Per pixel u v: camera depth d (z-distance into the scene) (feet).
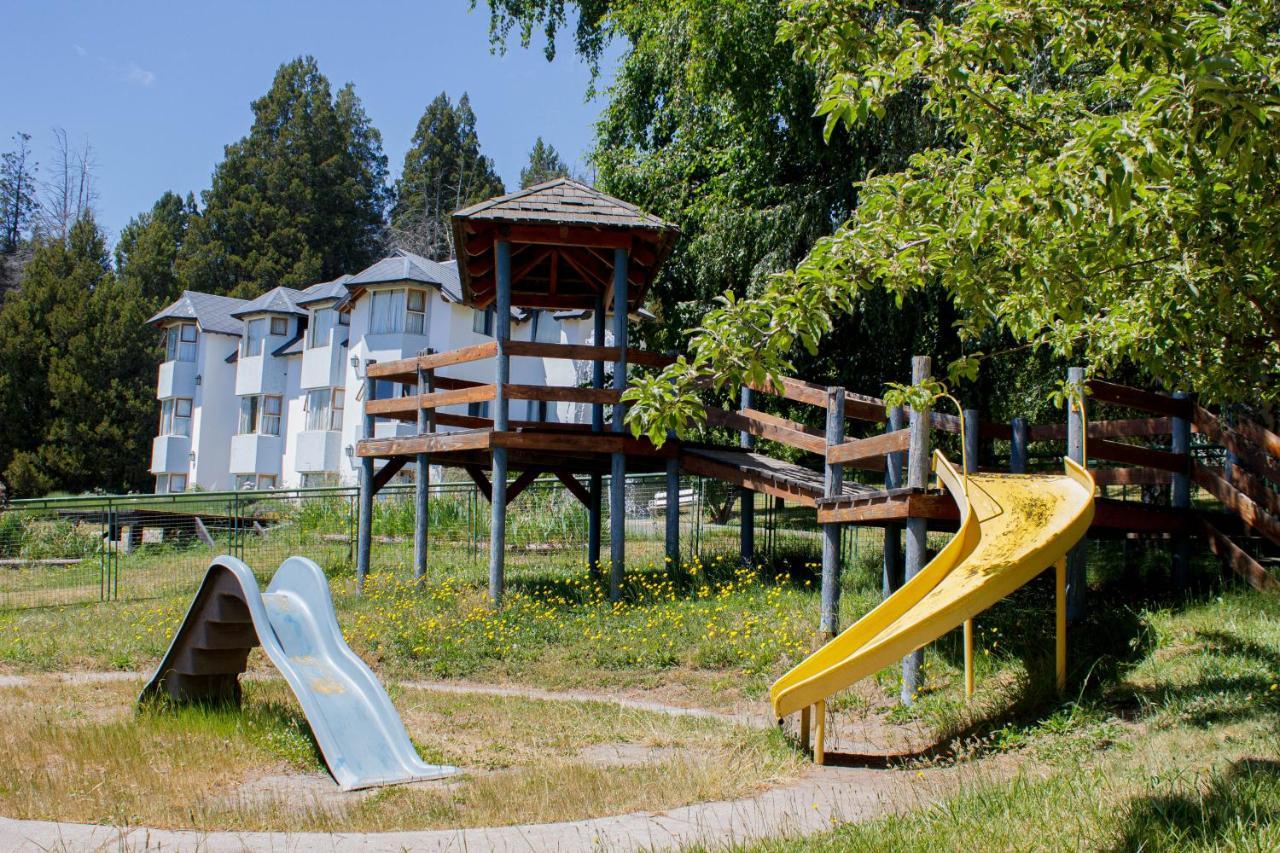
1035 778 19.57
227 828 18.72
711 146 74.64
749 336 20.20
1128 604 34.76
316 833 18.37
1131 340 24.76
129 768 23.00
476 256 50.98
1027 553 25.17
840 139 64.28
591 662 37.70
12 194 264.72
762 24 61.00
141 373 163.02
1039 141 22.02
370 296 123.34
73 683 35.96
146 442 159.12
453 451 48.98
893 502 31.73
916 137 59.06
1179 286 21.38
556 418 127.95
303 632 28.43
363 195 249.55
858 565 49.24
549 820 19.21
